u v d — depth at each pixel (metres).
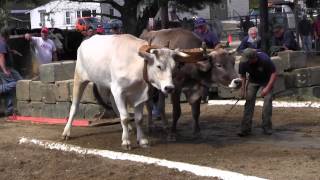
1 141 11.33
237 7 63.41
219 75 9.85
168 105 15.41
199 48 10.05
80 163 9.21
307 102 14.59
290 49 18.12
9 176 8.70
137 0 21.73
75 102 11.26
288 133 11.22
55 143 10.84
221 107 14.52
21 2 22.06
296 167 8.46
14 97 14.98
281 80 15.34
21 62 17.14
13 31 21.39
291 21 29.00
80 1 22.05
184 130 11.84
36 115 14.28
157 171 8.46
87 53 10.55
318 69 15.88
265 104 11.05
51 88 13.76
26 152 10.26
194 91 10.29
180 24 23.45
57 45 19.55
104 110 13.05
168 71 9.05
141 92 9.73
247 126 10.96
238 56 13.55
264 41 19.44
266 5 20.06
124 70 9.59
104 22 39.62
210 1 22.38
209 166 8.70
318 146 9.90
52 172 8.77
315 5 33.25
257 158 9.12
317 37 26.73
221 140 10.73
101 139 11.12
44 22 50.16
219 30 39.66
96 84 10.77
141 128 10.17
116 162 9.19
